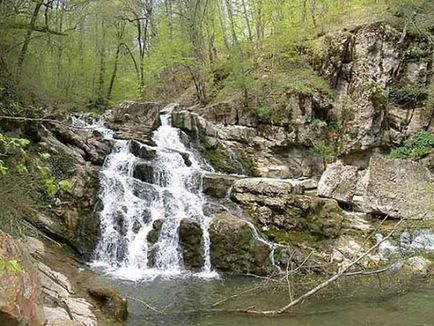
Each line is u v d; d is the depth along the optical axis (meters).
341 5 24.30
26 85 13.03
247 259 11.90
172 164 15.85
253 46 23.08
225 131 18.98
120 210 13.05
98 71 26.52
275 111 19.28
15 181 8.61
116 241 12.46
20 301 5.39
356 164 19.05
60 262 10.54
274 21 24.09
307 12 24.94
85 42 25.84
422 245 12.86
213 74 23.92
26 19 13.90
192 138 18.30
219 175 15.34
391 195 14.25
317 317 8.32
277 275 11.05
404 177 14.82
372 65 19.53
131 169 14.58
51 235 11.53
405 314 8.50
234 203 13.97
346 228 13.14
